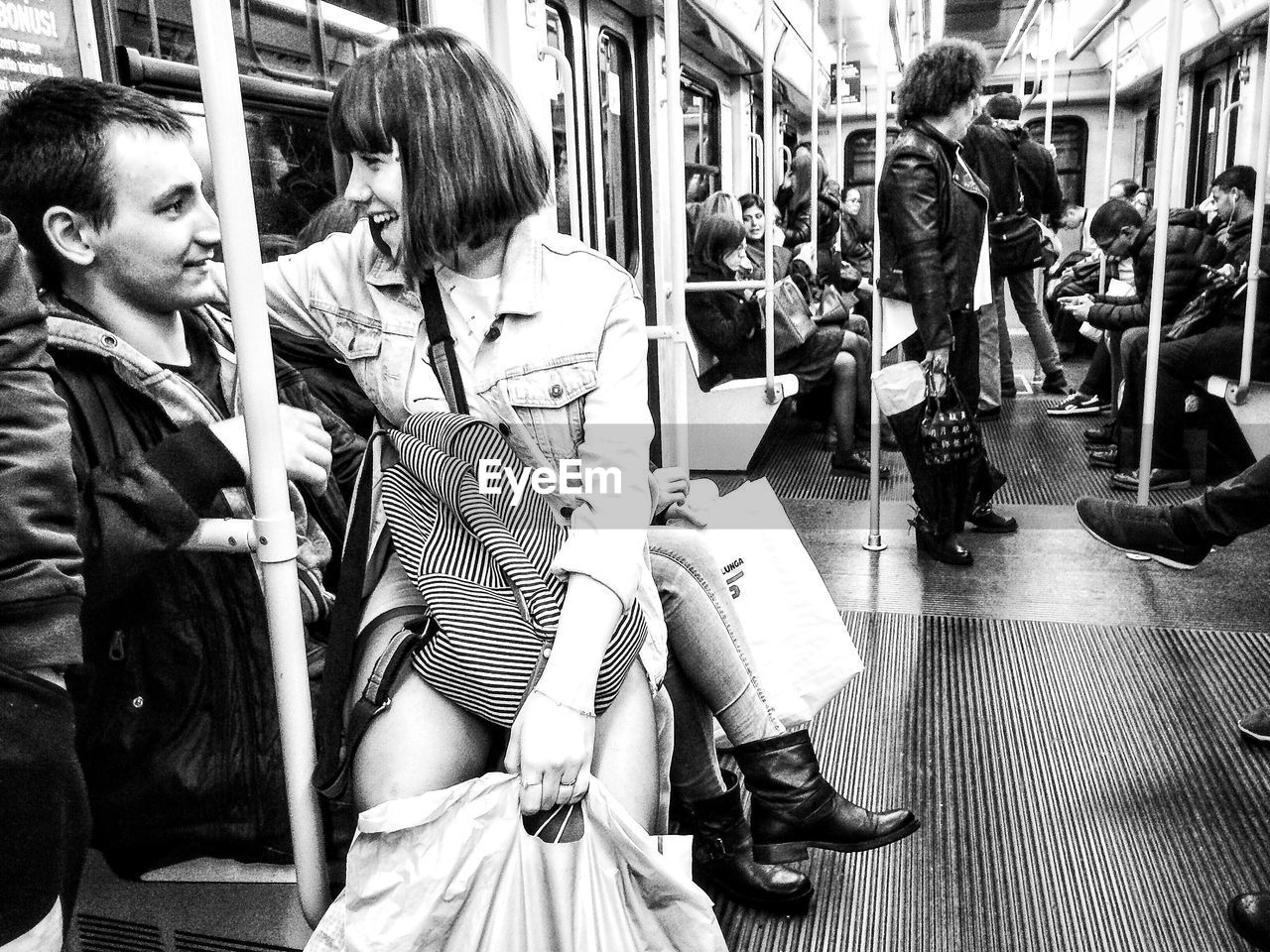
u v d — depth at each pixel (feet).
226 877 4.44
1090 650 10.18
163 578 4.16
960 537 13.92
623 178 16.47
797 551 6.93
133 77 5.51
